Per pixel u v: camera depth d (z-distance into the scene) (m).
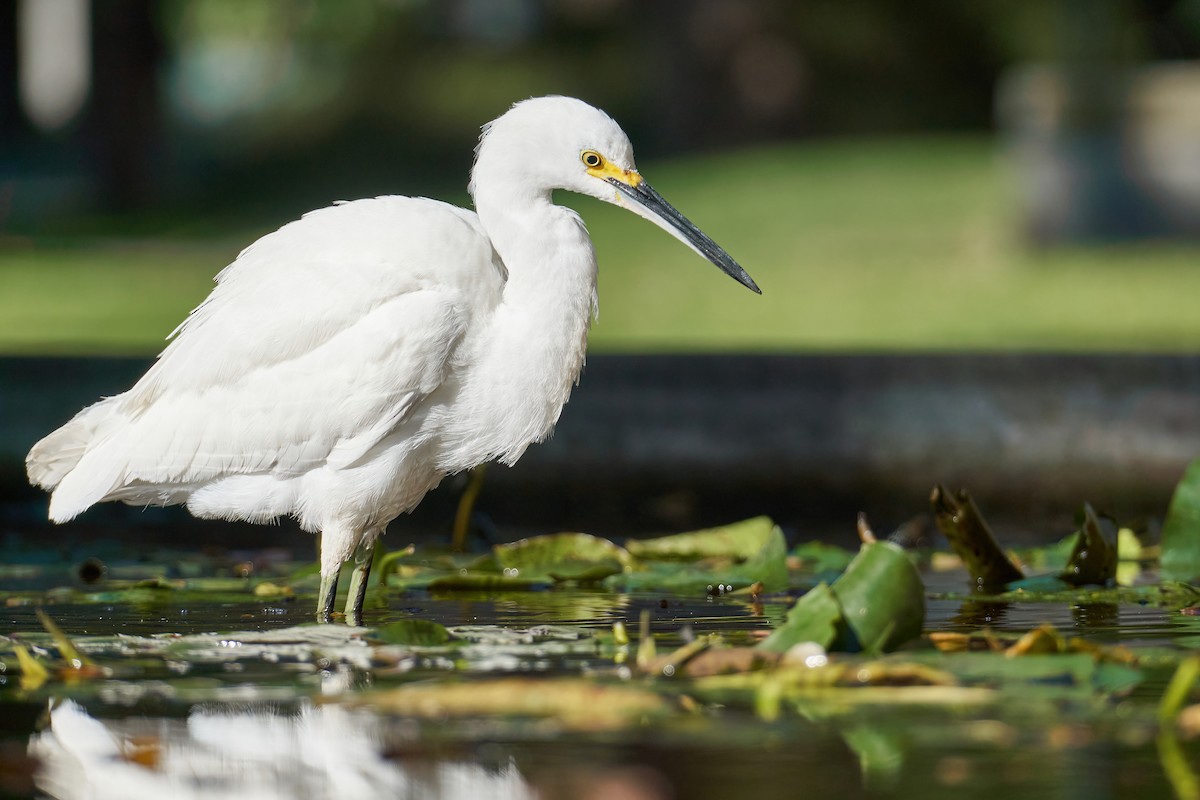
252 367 8.27
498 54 53.41
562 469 13.48
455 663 6.49
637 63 50.88
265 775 4.98
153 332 22.20
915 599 6.59
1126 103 30.12
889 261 27.75
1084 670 6.10
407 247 8.27
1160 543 10.15
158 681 6.18
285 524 12.31
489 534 11.45
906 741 5.25
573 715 5.54
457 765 5.04
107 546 11.27
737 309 23.98
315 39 55.75
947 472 13.38
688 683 6.06
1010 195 31.89
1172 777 4.86
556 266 8.51
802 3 48.81
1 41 48.78
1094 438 13.27
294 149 46.53
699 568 9.59
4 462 13.45
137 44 39.53
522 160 8.62
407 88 50.75
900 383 13.52
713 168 37.03
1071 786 4.78
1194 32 45.22
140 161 39.66
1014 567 8.99
